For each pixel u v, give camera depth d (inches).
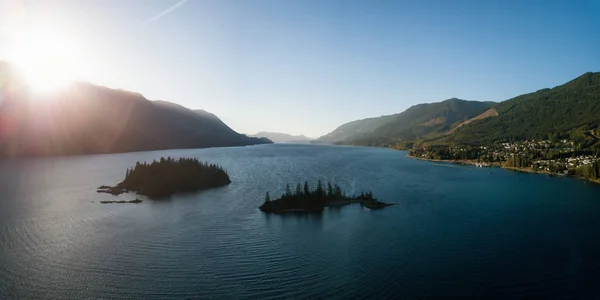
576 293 2933.1
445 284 3100.4
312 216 5305.1
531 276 3230.8
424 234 4379.9
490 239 4173.2
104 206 6122.1
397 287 3046.3
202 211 5708.7
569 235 4293.8
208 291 3011.8
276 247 3978.8
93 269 3435.0
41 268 3467.0
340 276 3253.0
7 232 4581.7
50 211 5738.2
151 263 3560.5
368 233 4446.4
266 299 2878.9
